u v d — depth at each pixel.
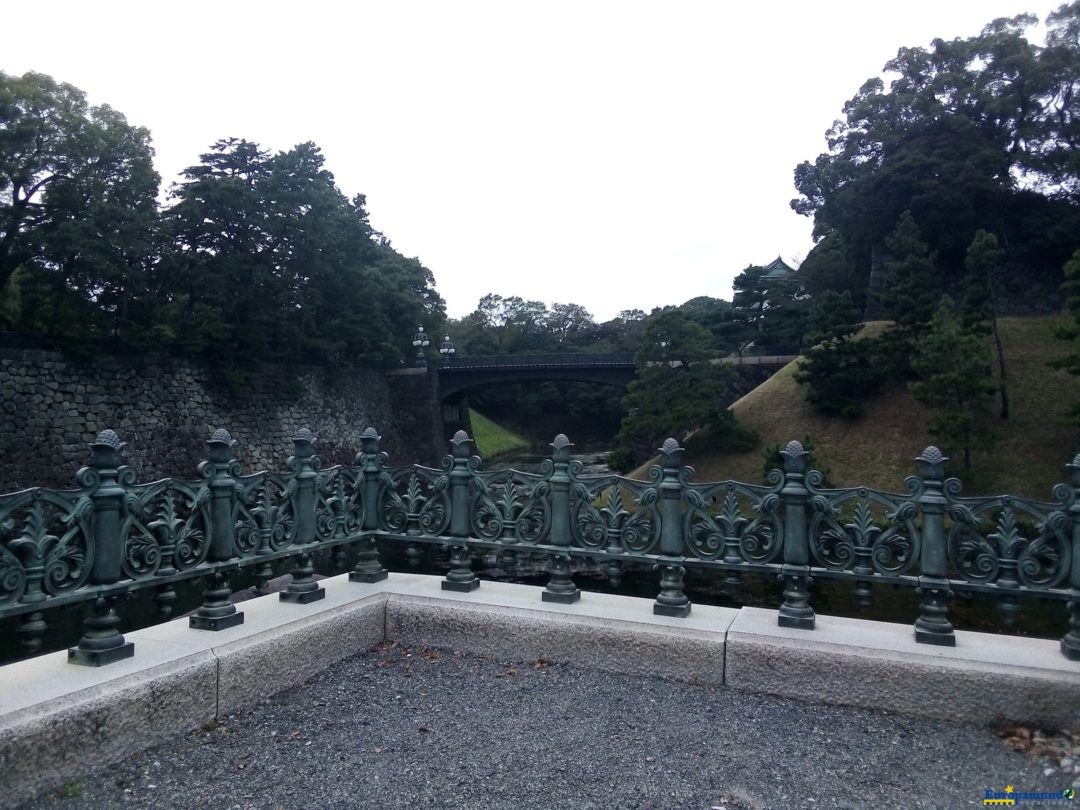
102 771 3.04
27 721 2.79
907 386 30.02
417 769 3.12
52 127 26.17
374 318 45.94
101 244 26.61
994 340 34.16
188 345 32.09
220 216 34.44
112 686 3.14
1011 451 27.34
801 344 45.94
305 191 37.91
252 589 8.44
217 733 3.48
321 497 4.89
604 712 3.75
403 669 4.42
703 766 3.16
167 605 3.89
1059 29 40.53
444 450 50.69
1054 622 10.36
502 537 4.96
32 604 3.02
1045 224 38.94
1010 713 3.52
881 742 3.41
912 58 41.88
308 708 3.81
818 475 4.18
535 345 90.06
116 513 3.41
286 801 2.84
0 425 24.75
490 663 4.52
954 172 38.38
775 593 13.51
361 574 5.33
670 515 4.44
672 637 4.20
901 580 3.95
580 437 78.62
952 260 40.94
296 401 39.19
